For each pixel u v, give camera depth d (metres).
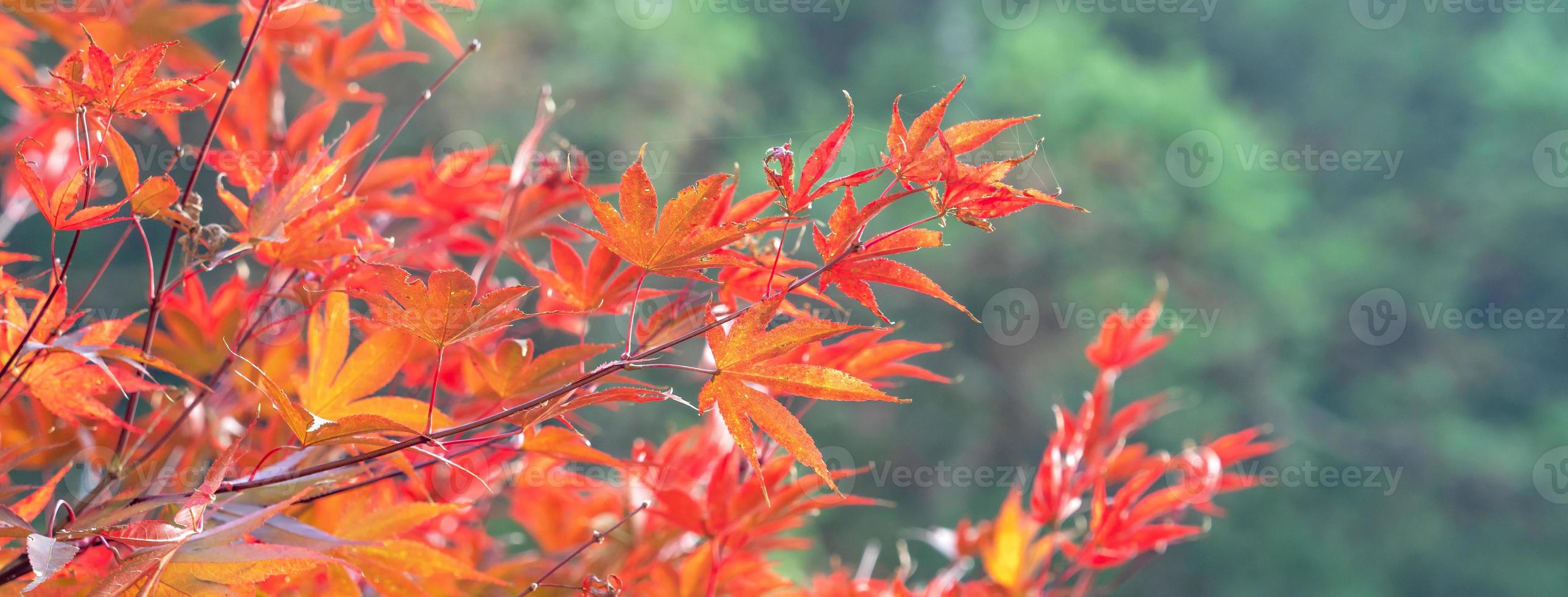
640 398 1.05
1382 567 7.89
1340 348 8.88
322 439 1.05
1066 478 1.30
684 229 1.06
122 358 1.09
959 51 8.42
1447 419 8.66
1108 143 7.23
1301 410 8.30
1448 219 9.41
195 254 1.11
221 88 1.27
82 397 1.12
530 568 1.29
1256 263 7.70
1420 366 8.89
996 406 7.01
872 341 1.19
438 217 1.28
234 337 1.19
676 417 5.07
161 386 1.14
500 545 1.42
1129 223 7.16
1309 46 10.40
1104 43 8.84
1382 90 10.31
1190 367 7.60
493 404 1.16
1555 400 8.94
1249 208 7.53
